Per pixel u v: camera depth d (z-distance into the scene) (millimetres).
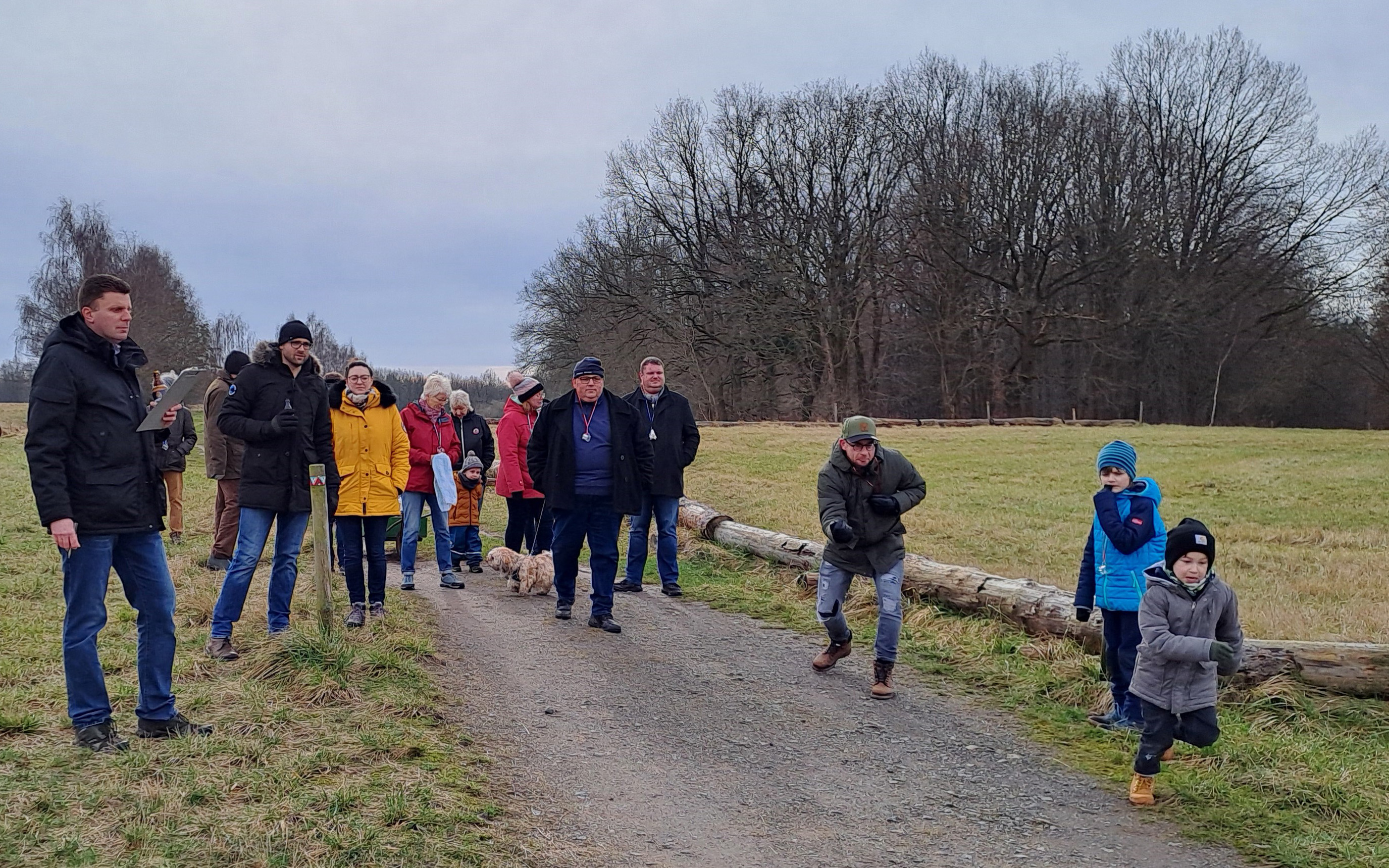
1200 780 4949
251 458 6211
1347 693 5988
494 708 5781
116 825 3781
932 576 8406
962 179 43219
